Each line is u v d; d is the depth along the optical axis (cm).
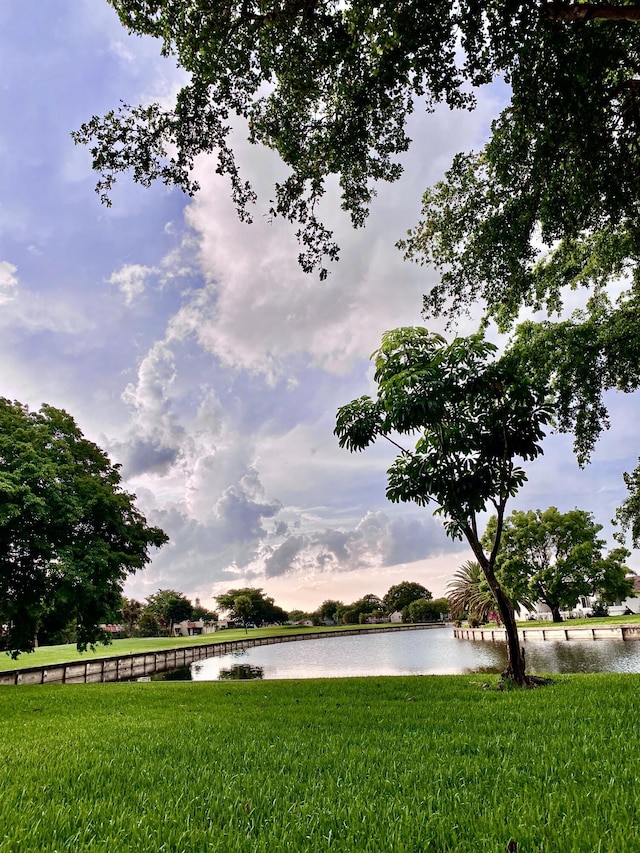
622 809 261
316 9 823
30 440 1795
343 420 1052
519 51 801
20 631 1744
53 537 1753
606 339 1415
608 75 1018
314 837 256
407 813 274
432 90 858
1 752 497
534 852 221
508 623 1002
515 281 1248
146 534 2098
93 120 966
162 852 246
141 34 899
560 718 569
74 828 283
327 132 1016
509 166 1075
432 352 1002
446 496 992
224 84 919
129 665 3512
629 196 969
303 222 1091
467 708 694
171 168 1019
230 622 13912
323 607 15375
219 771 395
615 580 4722
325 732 549
